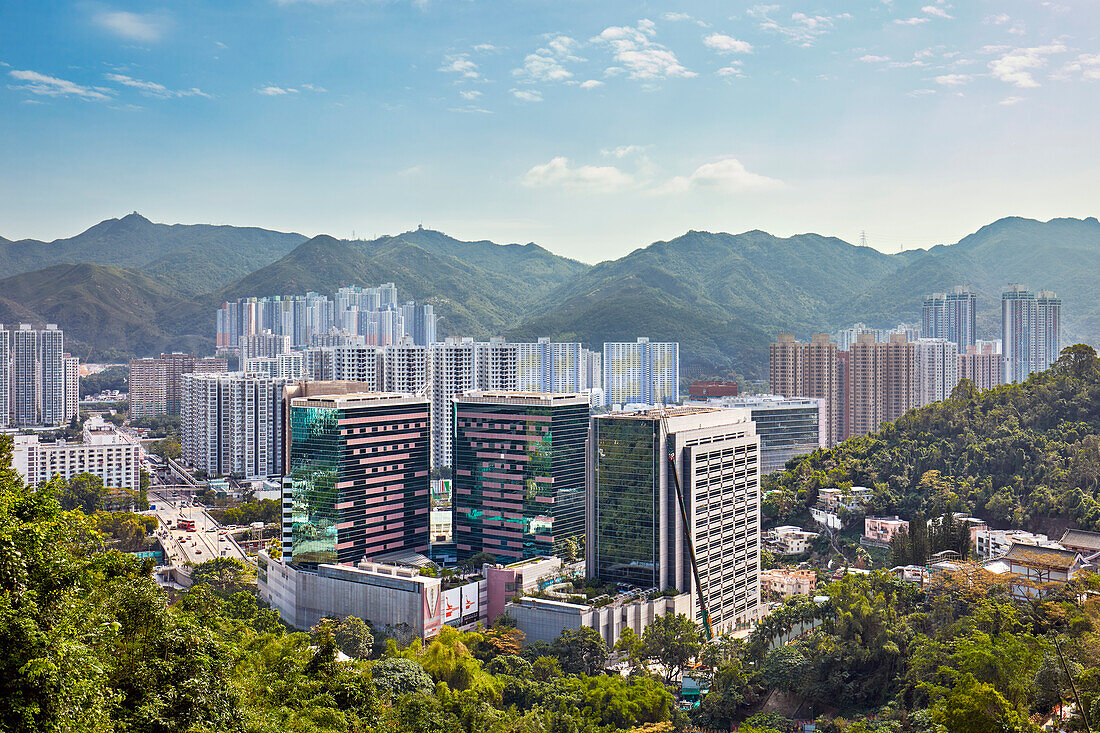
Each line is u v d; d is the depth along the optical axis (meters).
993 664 172.88
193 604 125.12
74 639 80.69
